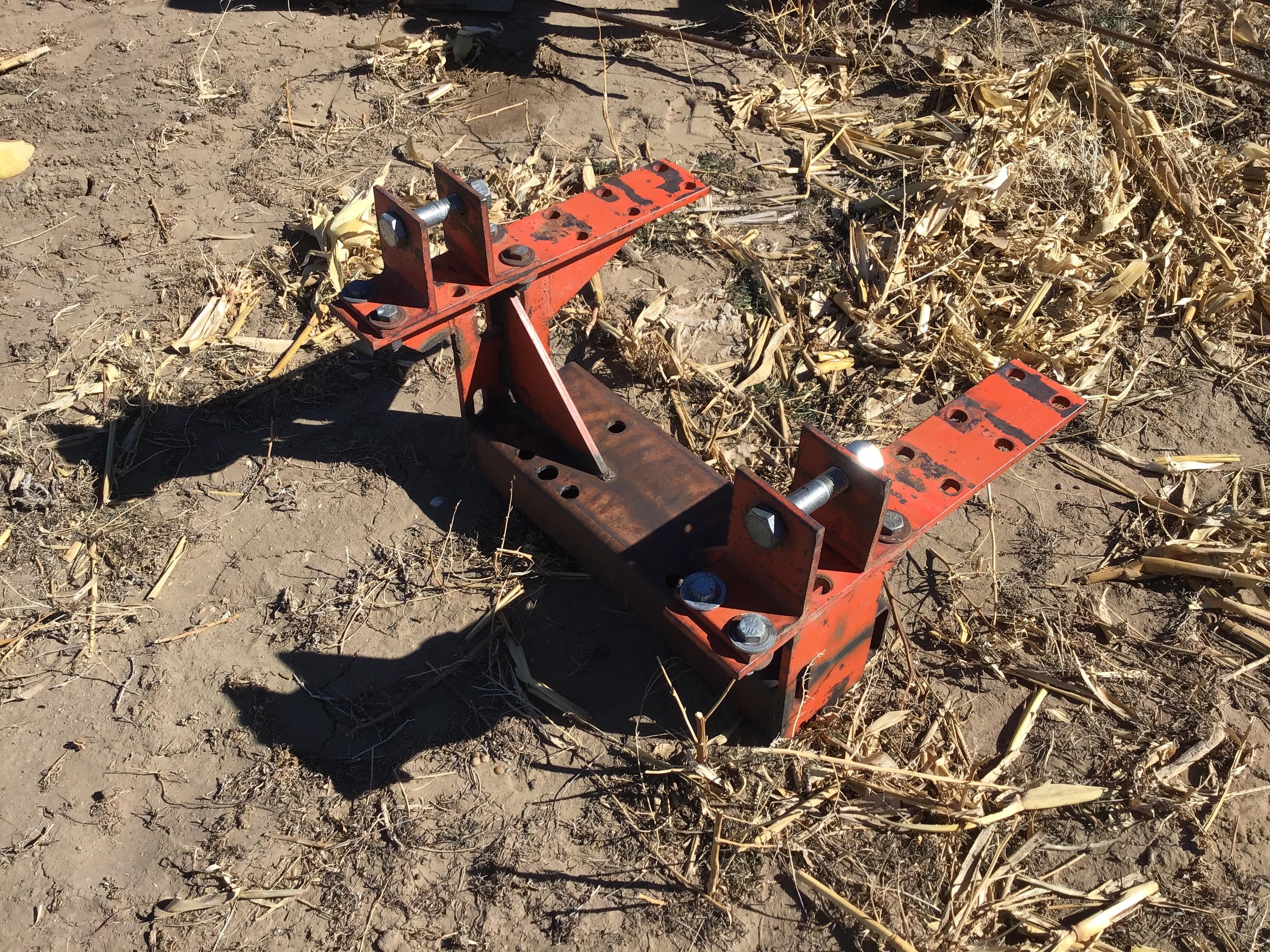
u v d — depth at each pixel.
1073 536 1.55
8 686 1.41
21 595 1.50
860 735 1.34
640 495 1.47
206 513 1.60
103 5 2.66
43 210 2.08
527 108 2.32
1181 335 1.83
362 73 2.41
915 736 1.35
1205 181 2.00
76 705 1.39
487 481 1.63
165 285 1.92
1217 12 2.53
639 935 1.20
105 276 1.95
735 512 1.12
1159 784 1.29
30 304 1.90
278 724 1.37
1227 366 1.78
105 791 1.32
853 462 1.07
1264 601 1.44
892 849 1.24
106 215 2.06
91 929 1.21
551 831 1.28
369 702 1.39
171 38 2.53
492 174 2.13
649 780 1.31
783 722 1.28
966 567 1.51
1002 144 2.06
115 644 1.45
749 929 1.20
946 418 1.32
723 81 2.38
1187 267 1.91
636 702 1.38
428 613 1.48
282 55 2.47
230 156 2.19
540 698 1.39
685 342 1.82
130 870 1.25
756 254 1.95
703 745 1.26
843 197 2.07
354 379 1.78
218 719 1.38
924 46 2.45
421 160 2.16
